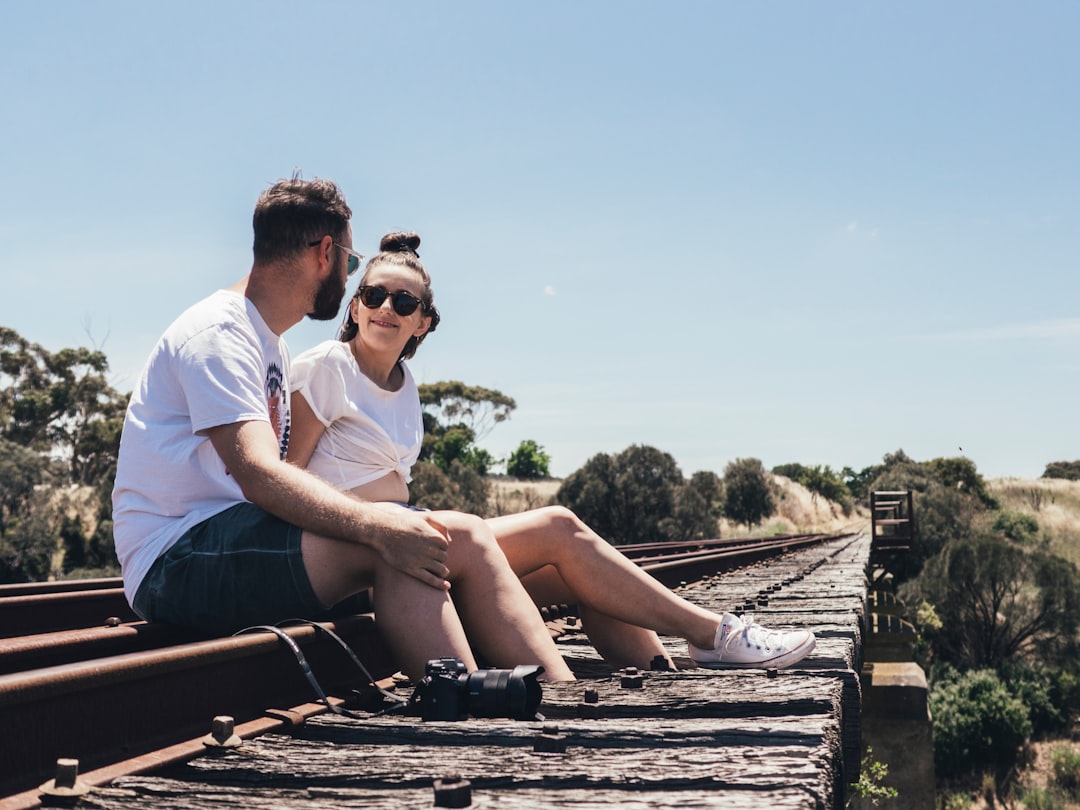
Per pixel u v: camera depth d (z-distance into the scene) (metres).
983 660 30.19
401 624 2.13
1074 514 65.38
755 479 65.00
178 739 1.75
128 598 2.34
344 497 2.12
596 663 3.18
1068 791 22.89
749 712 2.07
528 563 2.63
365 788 1.53
